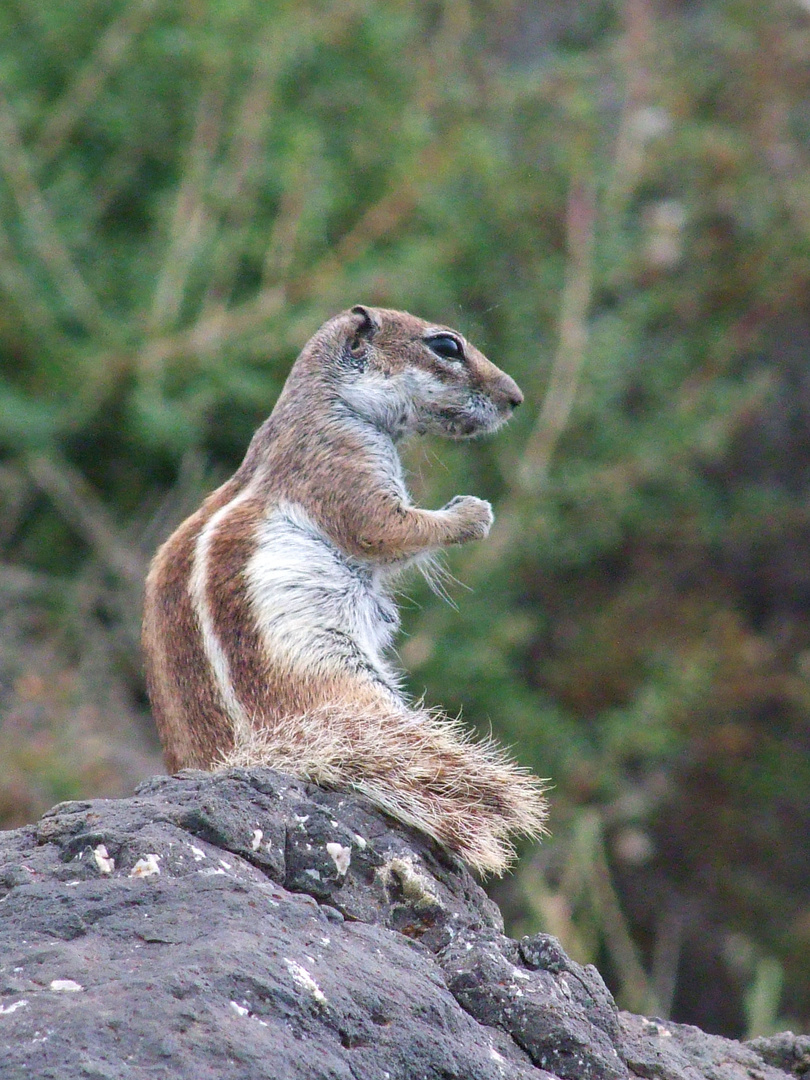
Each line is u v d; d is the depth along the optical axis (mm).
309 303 14789
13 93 15227
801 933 16344
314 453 7195
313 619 6730
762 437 19906
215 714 6457
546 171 17719
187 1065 3949
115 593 14359
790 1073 5805
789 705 18203
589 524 16156
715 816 17203
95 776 12625
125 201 16188
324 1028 4312
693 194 18547
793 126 20391
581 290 15648
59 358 14547
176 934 4527
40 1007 4062
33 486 14820
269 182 15586
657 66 19062
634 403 18156
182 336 14305
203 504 7289
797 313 19281
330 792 5961
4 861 5008
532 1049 4953
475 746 6227
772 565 19438
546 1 21391
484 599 15078
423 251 15000
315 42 16484
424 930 5418
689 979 16609
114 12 15930
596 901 13273
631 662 16656
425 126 16766
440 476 13938
